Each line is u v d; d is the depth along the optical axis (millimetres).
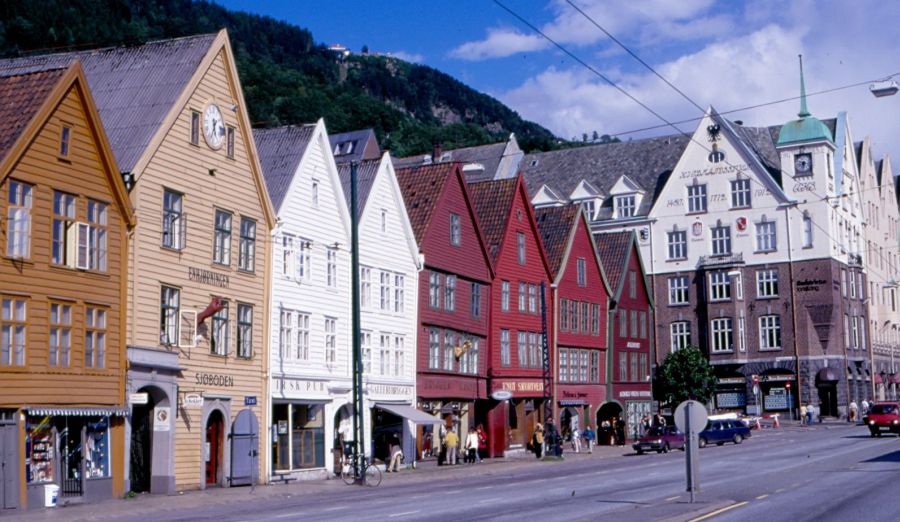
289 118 146750
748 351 89438
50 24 125500
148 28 156500
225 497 32844
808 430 76938
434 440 52844
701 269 91438
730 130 91500
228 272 38469
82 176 31109
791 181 89125
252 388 39688
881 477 31688
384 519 22406
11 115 29422
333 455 44656
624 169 99125
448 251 54281
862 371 93688
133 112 35719
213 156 37812
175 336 35312
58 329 29875
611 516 21312
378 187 48812
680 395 78875
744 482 31516
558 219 68812
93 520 25344
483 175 100250
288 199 42250
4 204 28125
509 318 60000
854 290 93562
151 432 34625
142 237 33625
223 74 38750
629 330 74750
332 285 45375
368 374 46969
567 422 66875
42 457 29344
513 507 25234
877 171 112625
